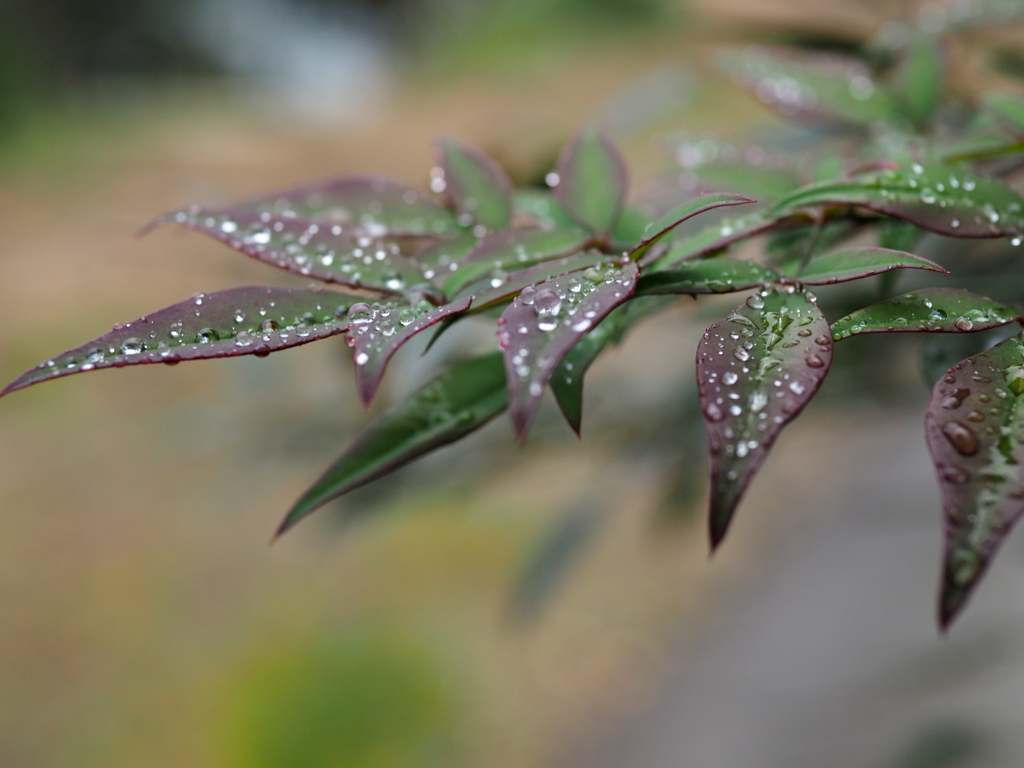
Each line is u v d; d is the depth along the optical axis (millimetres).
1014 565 923
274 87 4434
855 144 391
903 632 1158
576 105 2811
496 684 1438
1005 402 281
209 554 1722
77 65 4148
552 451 496
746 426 278
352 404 539
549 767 1292
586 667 1443
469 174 347
